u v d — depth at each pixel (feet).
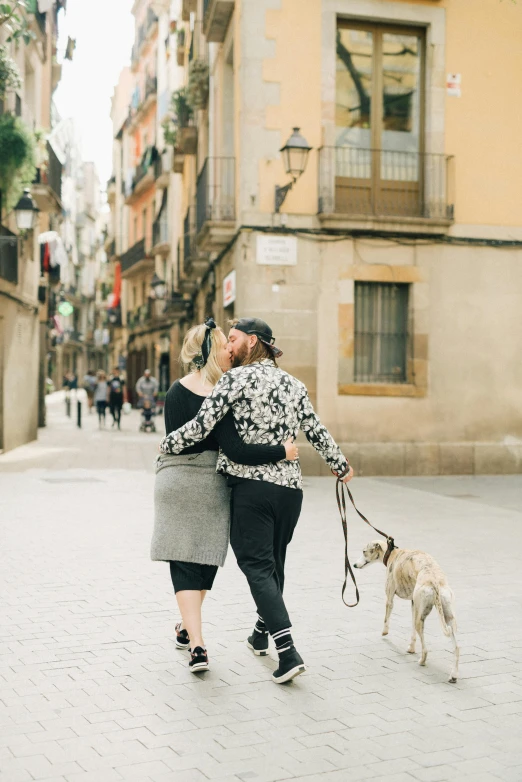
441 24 45.44
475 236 45.96
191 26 71.05
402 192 45.88
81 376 237.66
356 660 14.53
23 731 11.28
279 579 14.12
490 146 46.16
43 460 49.14
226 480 13.92
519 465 46.32
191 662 13.53
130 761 10.36
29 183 47.57
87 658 14.47
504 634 16.17
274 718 11.83
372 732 11.37
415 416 45.14
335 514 31.04
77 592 19.03
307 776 10.00
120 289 154.51
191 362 14.58
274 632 13.07
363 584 20.15
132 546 24.32
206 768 10.19
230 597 18.65
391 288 45.50
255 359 14.12
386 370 45.68
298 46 43.73
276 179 43.60
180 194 101.19
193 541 13.83
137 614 17.29
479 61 46.01
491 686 13.28
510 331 46.44
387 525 28.68
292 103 43.70
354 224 43.86
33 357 63.98
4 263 50.62
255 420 13.35
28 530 26.63
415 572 14.66
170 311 102.89
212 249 51.01
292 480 13.55
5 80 43.83
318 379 44.04
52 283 82.28
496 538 26.30
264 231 43.29
